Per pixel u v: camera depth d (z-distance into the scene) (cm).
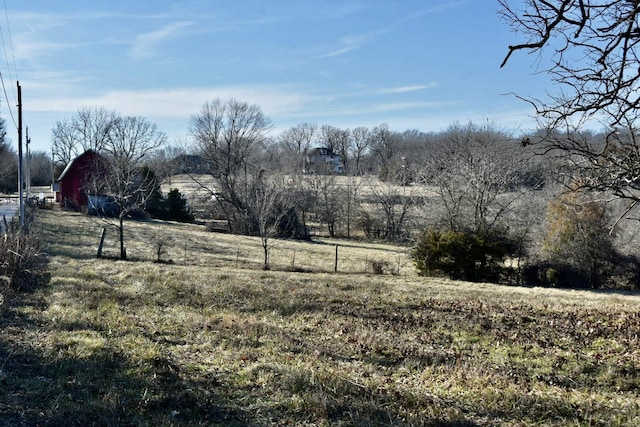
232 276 2056
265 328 1095
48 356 734
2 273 1286
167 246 3234
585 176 597
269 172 4984
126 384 653
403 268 3070
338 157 9312
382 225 5131
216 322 1134
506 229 2845
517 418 633
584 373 895
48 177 9575
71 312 1059
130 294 1450
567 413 654
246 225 4591
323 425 573
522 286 2728
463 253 2734
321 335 1114
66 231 3369
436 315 1445
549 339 1165
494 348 1073
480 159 3069
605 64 454
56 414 538
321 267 2859
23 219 2378
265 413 601
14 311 1023
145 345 847
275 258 3203
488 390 731
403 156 6031
